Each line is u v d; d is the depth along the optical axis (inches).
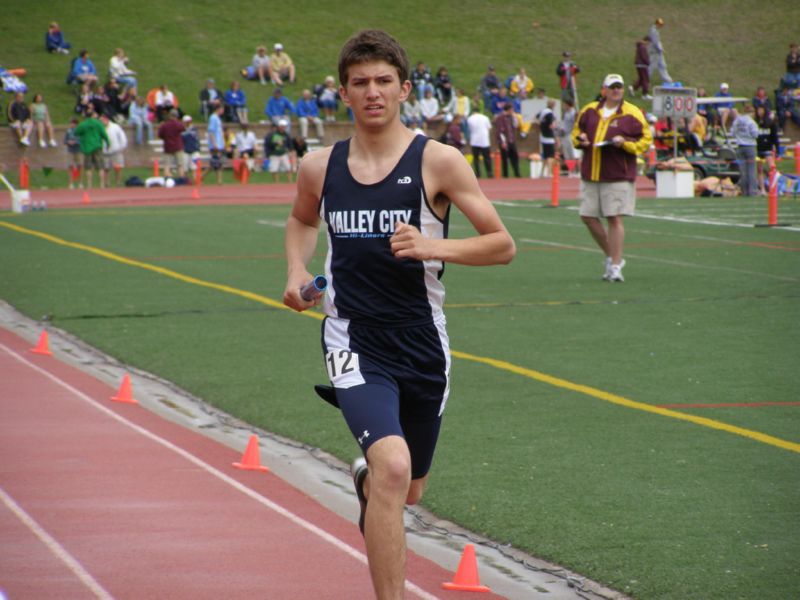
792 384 1162.6
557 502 788.6
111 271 2039.9
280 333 1465.3
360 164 584.7
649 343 1384.1
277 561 687.1
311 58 6638.8
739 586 629.3
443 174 577.6
